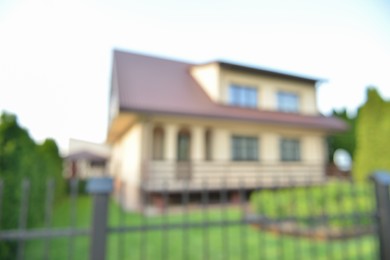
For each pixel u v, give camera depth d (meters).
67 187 15.04
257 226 6.08
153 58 15.21
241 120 11.12
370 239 5.04
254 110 13.23
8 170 3.62
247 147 12.77
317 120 14.36
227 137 12.14
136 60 14.36
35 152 5.50
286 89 14.88
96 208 2.43
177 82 13.54
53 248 4.88
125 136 14.59
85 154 23.47
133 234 5.82
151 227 2.61
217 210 8.77
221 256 4.37
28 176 4.34
